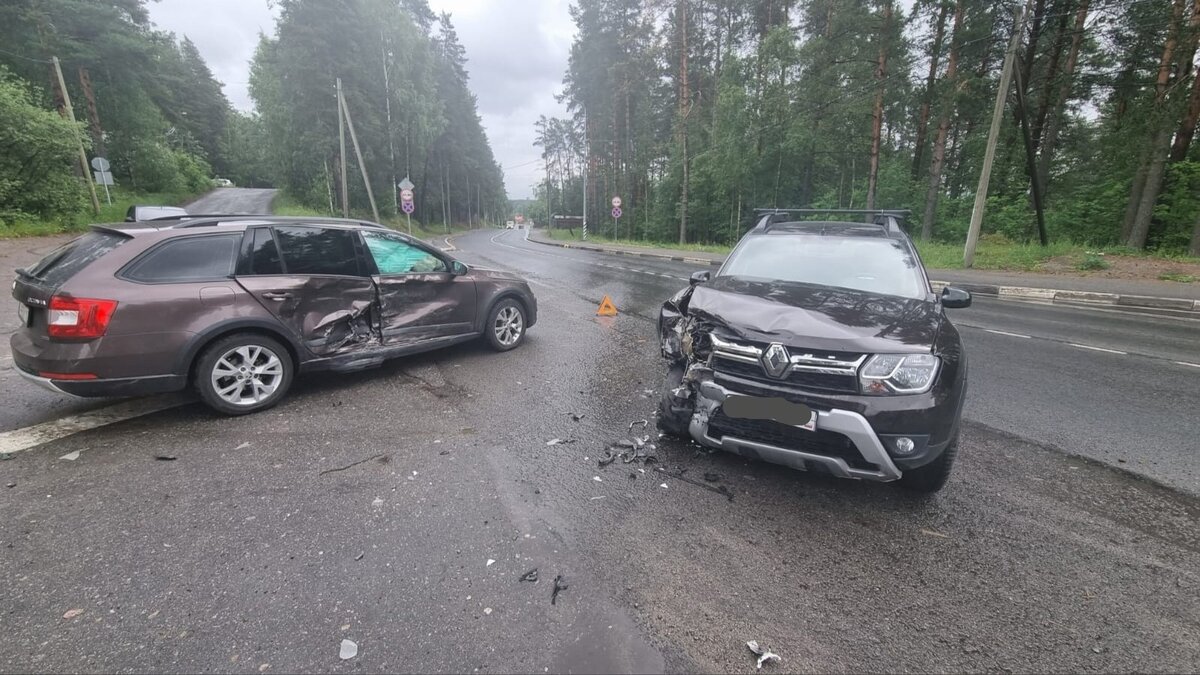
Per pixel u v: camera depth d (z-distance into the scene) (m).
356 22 34.62
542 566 2.50
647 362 6.02
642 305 10.09
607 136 45.56
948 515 3.05
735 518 2.96
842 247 4.39
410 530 2.76
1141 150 17.84
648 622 2.17
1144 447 4.03
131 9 33.16
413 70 43.34
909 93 22.52
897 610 2.29
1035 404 4.96
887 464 2.79
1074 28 20.56
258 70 44.06
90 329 3.58
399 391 4.92
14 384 4.76
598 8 39.19
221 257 4.17
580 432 4.05
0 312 7.64
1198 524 3.01
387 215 42.41
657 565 2.54
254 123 56.62
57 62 23.20
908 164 29.59
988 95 22.73
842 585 2.44
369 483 3.23
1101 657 2.05
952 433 2.93
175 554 2.52
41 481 3.16
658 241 40.28
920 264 4.09
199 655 1.95
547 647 2.02
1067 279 13.98
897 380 2.82
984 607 2.32
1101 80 21.56
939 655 2.05
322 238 4.77
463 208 80.94
